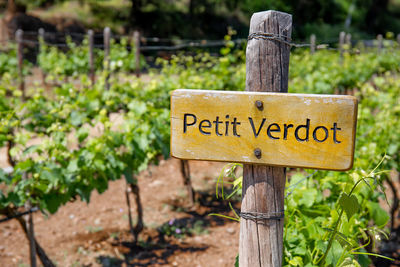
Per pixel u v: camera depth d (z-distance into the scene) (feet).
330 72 29.35
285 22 5.85
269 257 6.05
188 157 6.07
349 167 5.46
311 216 8.96
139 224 16.37
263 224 6.00
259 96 5.70
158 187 21.29
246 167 6.04
